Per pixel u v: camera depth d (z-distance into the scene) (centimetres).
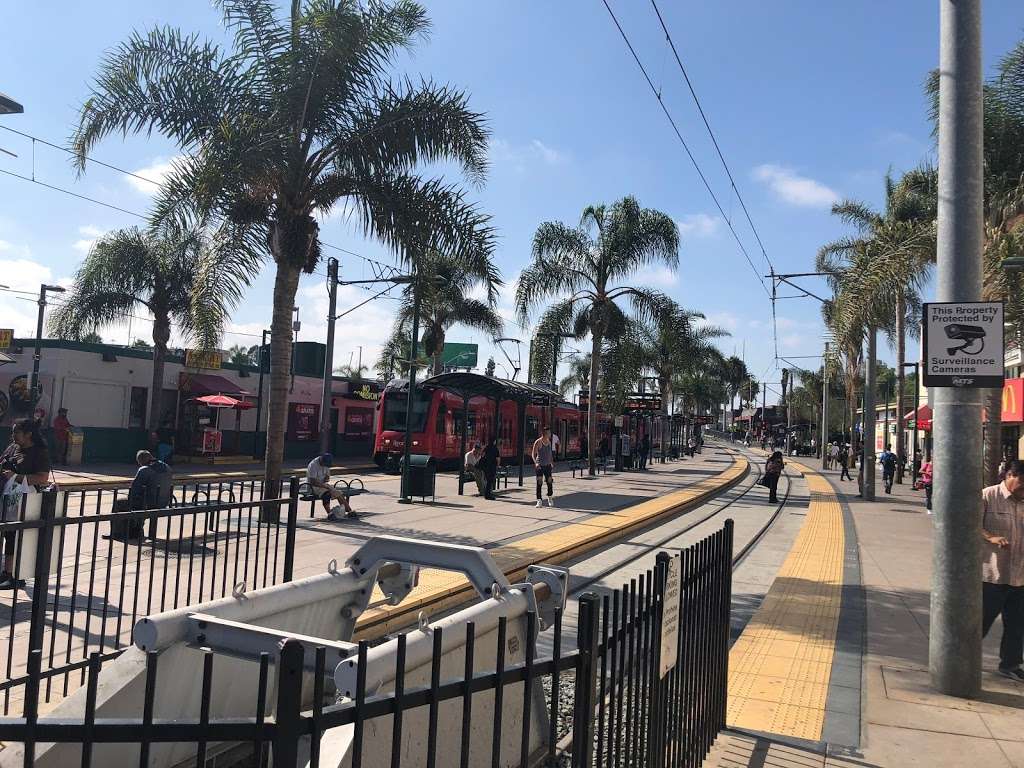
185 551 914
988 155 1272
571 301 2820
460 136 1284
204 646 290
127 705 301
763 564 1130
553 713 229
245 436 3075
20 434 757
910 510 1950
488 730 359
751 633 690
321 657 166
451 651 313
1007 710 504
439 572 848
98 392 2584
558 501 1820
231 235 1340
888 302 1135
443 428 2811
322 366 3622
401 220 1300
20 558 417
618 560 1104
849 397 4300
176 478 2059
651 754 315
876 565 1065
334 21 1189
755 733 455
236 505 545
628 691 298
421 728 313
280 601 356
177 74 1234
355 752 174
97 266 2445
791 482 3175
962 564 536
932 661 543
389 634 658
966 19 562
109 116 1223
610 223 2719
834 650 636
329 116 1270
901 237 1148
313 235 1299
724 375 5606
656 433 4975
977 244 555
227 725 165
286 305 1287
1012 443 2141
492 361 3872
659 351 4100
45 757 285
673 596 350
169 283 2505
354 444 3738
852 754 429
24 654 515
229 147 1187
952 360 545
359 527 1237
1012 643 576
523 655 374
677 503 1834
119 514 464
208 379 2930
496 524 1343
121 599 464
